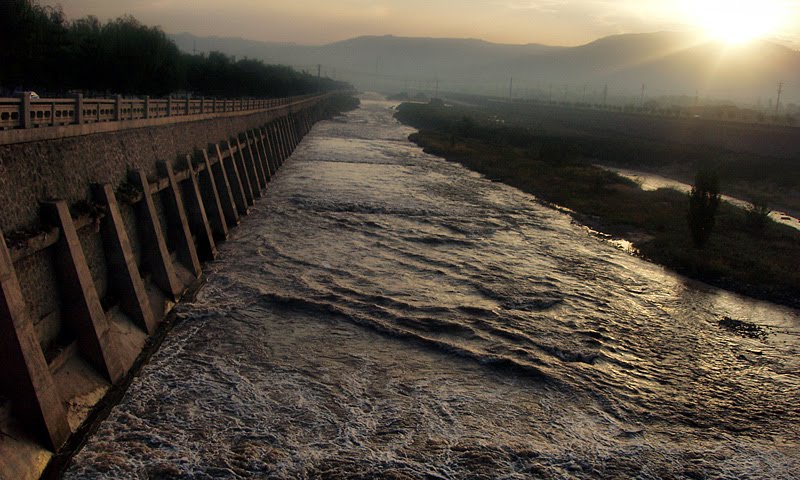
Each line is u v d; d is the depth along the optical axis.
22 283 15.66
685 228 44.50
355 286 28.81
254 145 54.22
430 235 39.91
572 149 82.56
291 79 140.00
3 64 34.28
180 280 27.11
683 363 22.97
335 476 15.34
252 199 47.19
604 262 35.81
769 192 67.31
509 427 17.98
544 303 27.92
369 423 17.72
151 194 25.56
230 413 17.70
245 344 22.22
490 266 33.47
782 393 21.12
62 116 18.88
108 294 21.25
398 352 22.27
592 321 26.27
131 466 15.07
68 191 18.81
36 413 14.43
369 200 50.50
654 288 31.56
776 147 85.94
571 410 19.14
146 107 26.97
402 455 16.33
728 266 35.12
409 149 91.12
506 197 55.84
